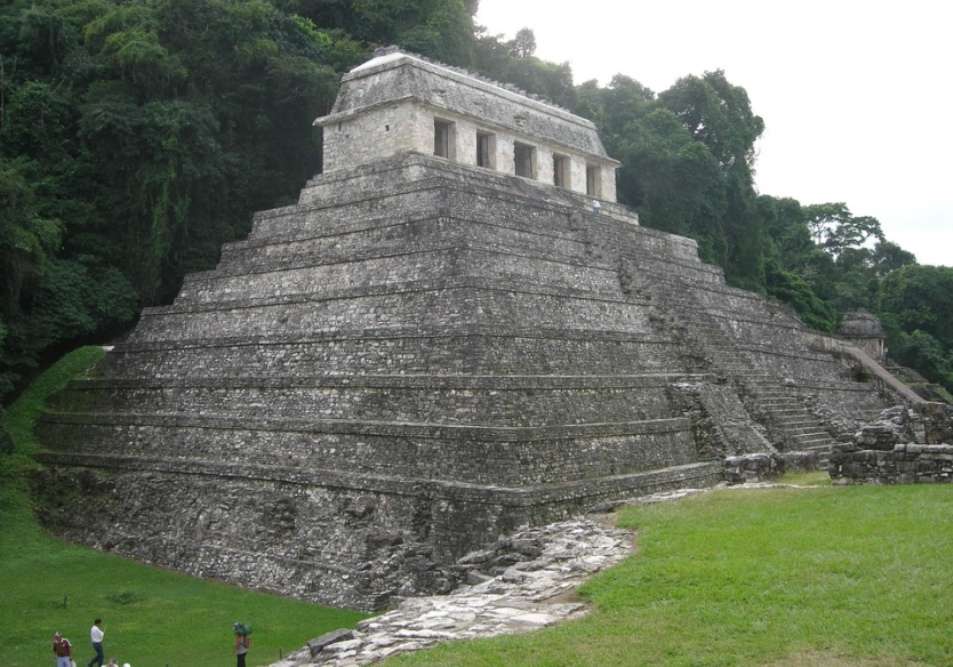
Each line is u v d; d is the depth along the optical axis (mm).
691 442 31422
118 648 21656
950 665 11336
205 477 30672
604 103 69125
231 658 20875
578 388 28250
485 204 37000
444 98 41438
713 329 39531
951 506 19328
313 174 55656
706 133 71875
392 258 32750
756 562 16328
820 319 75938
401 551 24188
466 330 27281
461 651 13133
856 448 23969
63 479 34812
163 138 44438
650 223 64812
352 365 30203
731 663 11961
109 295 43406
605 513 23344
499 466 24266
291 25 58562
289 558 26750
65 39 50125
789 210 103000
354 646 14383
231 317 36531
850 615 13227
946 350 85500
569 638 13352
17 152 45938
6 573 28484
